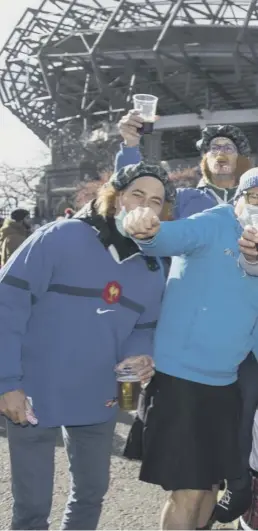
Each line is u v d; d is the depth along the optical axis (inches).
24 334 89.9
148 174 92.2
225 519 120.6
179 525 96.5
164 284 100.0
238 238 93.4
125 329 94.5
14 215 322.3
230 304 92.4
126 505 145.9
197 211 145.3
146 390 100.9
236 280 92.3
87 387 92.4
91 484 98.7
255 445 113.6
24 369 92.6
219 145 142.6
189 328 93.8
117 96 2394.2
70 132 2632.9
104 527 133.6
